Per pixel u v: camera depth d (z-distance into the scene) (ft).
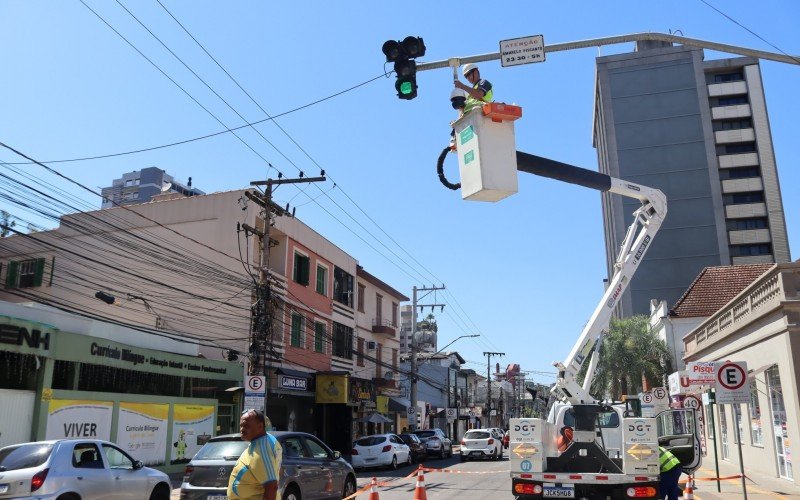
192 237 95.86
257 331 74.33
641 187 43.93
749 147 248.73
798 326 51.52
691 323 107.55
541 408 50.34
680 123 252.42
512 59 27.22
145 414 69.00
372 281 142.20
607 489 34.96
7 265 101.91
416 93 26.81
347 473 45.21
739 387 43.52
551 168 31.94
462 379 244.83
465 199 20.89
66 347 60.03
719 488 50.19
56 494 33.14
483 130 20.33
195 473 37.40
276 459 18.99
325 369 116.06
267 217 78.23
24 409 55.57
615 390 108.88
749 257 237.25
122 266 97.09
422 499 35.12
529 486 35.53
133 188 283.18
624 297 241.76
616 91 261.24
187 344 81.41
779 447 58.03
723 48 30.04
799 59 29.81
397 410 143.43
